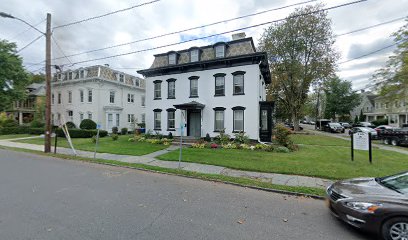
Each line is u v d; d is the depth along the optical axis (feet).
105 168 29.35
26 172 26.32
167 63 64.08
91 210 14.79
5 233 11.53
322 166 28.43
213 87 57.16
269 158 34.27
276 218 13.93
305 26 84.17
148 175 25.71
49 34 41.63
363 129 71.10
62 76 99.71
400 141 50.88
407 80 62.90
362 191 12.91
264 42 92.73
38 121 95.35
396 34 63.87
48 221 13.02
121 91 98.99
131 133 95.61
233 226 12.69
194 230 12.12
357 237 11.62
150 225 12.67
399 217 10.68
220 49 56.49
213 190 20.02
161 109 64.54
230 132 54.80
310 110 180.34
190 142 54.08
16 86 93.86
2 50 86.12
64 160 35.32
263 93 69.62
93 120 87.86
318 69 86.07
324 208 15.83
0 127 92.12
